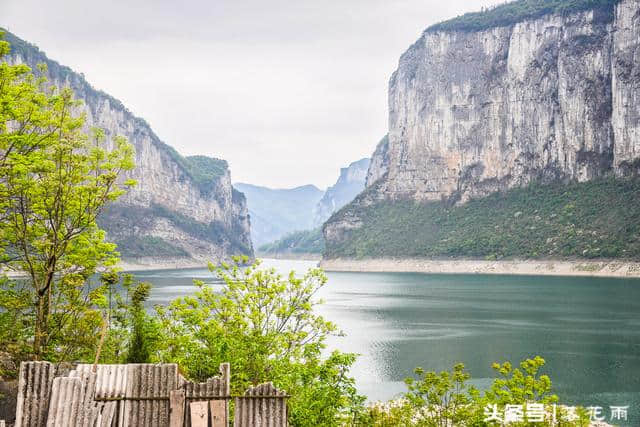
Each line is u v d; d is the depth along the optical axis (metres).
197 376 25.11
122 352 30.31
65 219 29.02
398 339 80.31
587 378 56.59
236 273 29.12
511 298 139.00
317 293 163.75
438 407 34.97
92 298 29.70
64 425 15.48
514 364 62.84
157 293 134.12
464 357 67.50
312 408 23.06
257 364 25.25
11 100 25.58
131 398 16.19
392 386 54.19
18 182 26.48
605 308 113.19
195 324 27.48
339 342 77.75
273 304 28.27
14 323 28.98
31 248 29.38
